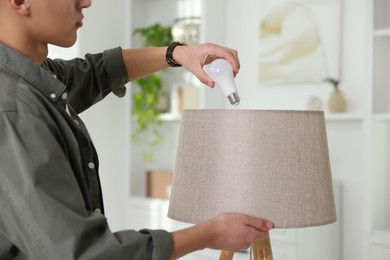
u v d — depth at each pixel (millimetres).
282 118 1187
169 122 4012
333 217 1260
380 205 2842
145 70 1625
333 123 3160
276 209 1173
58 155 995
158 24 3770
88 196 1161
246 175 1182
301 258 2877
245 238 1130
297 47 3244
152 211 3699
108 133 3906
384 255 2711
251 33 3498
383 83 2869
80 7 1203
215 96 3531
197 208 1231
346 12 3092
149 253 1007
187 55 1464
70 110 1344
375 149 2787
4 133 970
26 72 1122
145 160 4078
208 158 1226
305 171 1199
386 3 2877
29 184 942
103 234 981
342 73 3105
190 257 3209
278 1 3344
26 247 986
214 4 3521
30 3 1114
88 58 1638
